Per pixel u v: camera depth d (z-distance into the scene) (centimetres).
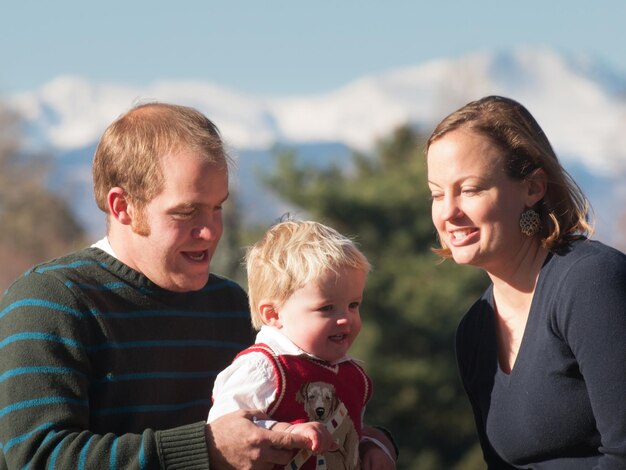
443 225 671
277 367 647
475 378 696
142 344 682
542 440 644
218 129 707
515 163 653
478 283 4409
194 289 692
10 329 650
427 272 4391
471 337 706
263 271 671
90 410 659
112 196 681
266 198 4800
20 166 9919
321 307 656
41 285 661
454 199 659
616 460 600
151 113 689
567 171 669
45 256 9206
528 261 664
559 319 628
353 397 673
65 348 643
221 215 692
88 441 611
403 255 4578
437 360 4303
